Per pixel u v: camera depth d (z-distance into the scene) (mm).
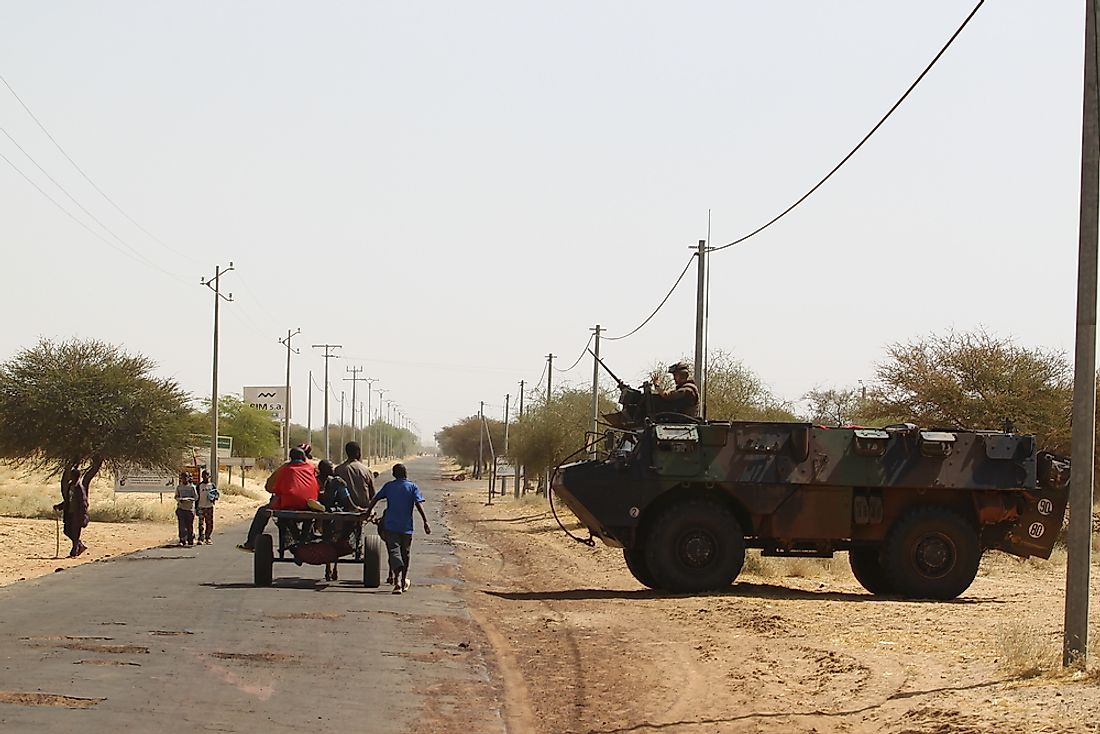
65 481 46500
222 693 10562
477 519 52812
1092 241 11609
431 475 141125
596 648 14344
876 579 21578
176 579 20641
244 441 100375
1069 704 9648
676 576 19766
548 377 68250
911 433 19984
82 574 21703
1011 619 16625
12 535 35062
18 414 45625
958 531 19938
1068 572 11672
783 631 15344
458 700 10906
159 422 47156
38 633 13695
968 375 35844
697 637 15070
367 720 9844
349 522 20000
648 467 19781
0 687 10445
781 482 19750
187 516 30953
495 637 15180
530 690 11805
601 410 64500
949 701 10281
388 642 13875
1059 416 35031
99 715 9469
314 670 11875
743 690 11680
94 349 47719
